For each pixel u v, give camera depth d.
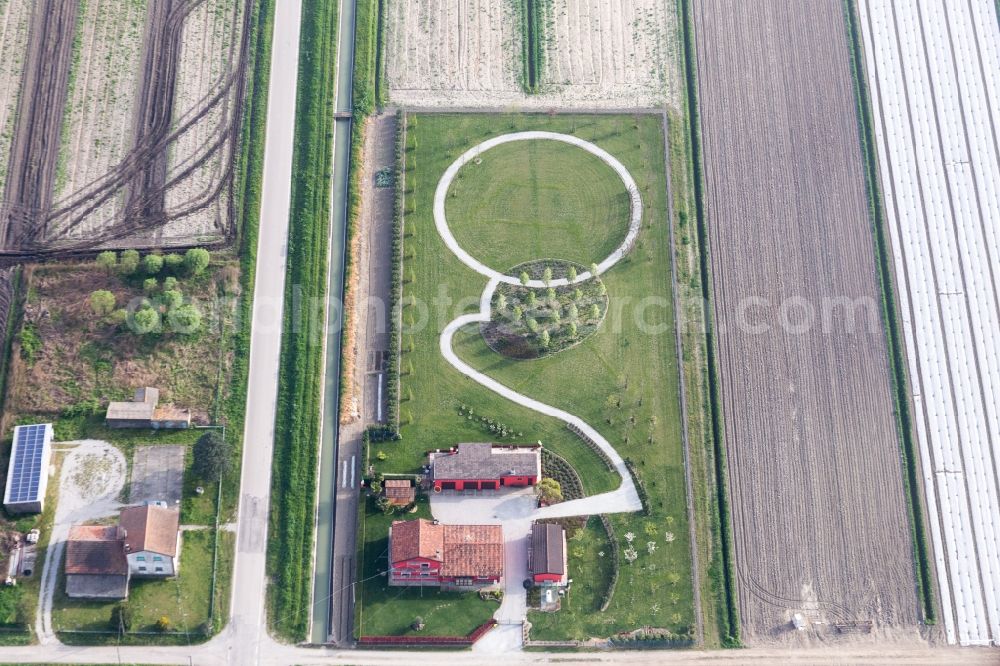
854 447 108.88
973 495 106.94
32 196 117.19
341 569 99.81
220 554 99.69
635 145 126.06
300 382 108.56
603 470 105.81
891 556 103.56
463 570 96.88
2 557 97.25
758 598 101.19
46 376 106.56
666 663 97.31
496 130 126.38
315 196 119.31
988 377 113.06
